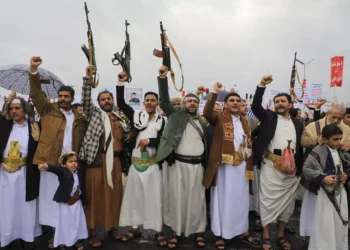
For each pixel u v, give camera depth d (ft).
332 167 9.93
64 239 10.57
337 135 9.90
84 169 11.36
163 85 11.02
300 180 11.98
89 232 11.96
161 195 12.09
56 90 17.39
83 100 11.07
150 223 11.98
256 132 12.86
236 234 11.59
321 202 10.04
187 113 11.73
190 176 11.30
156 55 10.94
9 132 10.98
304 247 11.93
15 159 10.87
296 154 11.80
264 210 11.64
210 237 12.82
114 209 12.19
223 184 11.56
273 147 11.71
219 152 11.38
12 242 11.80
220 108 15.25
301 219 11.70
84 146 11.10
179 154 11.43
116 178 12.21
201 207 11.68
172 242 11.60
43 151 10.93
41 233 11.80
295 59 13.19
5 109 10.99
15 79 15.76
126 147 12.78
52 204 11.18
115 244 11.94
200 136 11.60
